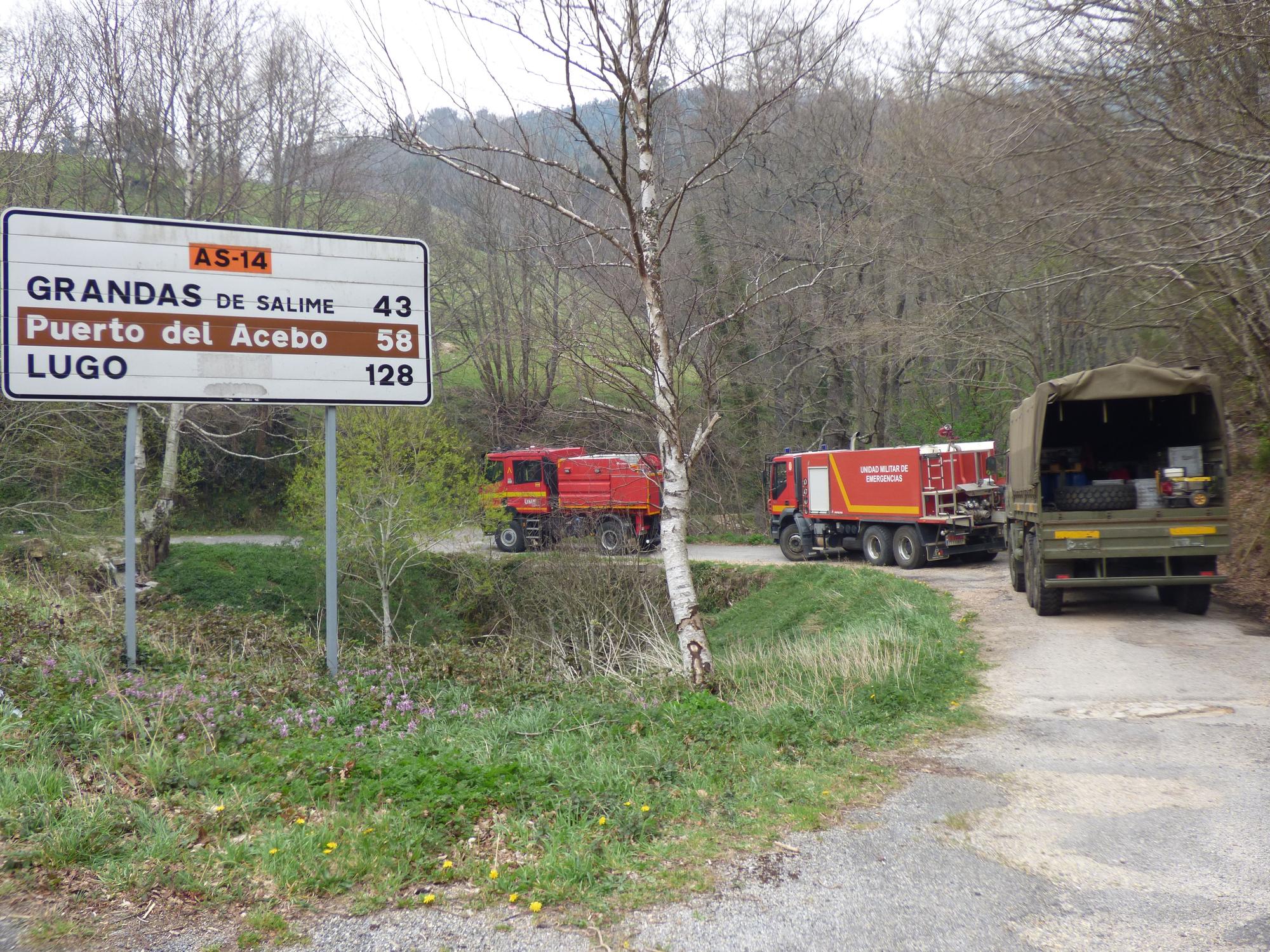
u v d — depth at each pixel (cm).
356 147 2941
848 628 1442
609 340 996
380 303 934
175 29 2492
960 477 2105
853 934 398
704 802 568
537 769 592
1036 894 438
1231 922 405
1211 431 1238
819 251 1823
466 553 2880
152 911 400
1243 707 823
